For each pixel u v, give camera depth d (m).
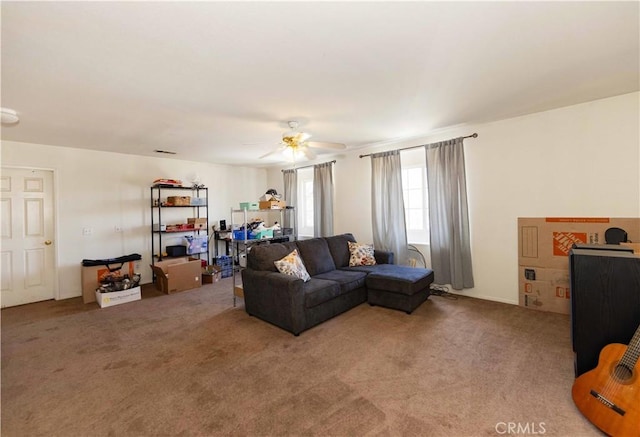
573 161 3.10
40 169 4.10
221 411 1.80
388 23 1.60
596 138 2.96
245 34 1.67
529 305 3.39
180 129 3.49
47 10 1.41
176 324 3.20
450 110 3.09
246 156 5.22
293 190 5.96
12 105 2.63
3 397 1.96
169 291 4.41
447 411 1.76
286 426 1.66
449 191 3.84
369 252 4.25
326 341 2.71
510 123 3.46
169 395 1.96
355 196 5.05
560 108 3.14
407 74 2.22
